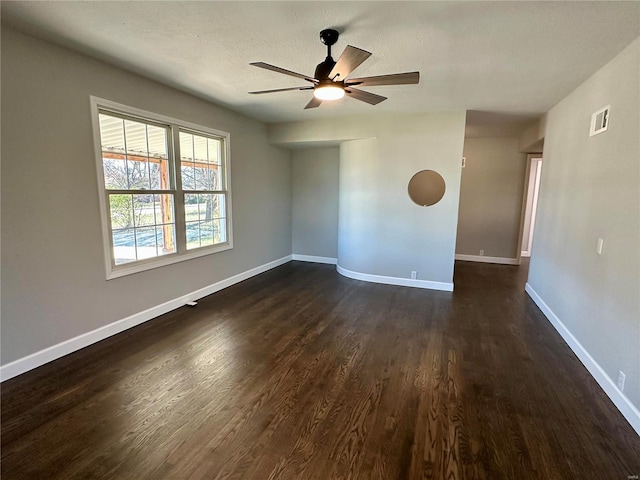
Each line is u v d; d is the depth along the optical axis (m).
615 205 2.39
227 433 1.92
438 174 4.55
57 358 2.70
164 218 3.72
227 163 4.57
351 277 5.33
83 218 2.83
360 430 1.96
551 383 2.46
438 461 1.74
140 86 3.23
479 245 6.76
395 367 2.67
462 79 3.14
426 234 4.73
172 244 3.85
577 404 2.22
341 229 5.50
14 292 2.41
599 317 2.53
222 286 4.67
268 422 2.02
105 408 2.12
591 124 2.90
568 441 1.89
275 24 2.19
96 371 2.54
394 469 1.68
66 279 2.74
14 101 2.33
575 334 2.97
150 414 2.07
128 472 1.65
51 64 2.52
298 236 6.54
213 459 1.74
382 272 5.04
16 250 2.40
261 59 2.78
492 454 1.79
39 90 2.46
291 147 5.90
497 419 2.06
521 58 2.64
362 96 2.73
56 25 2.24
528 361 2.79
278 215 6.02
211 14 2.07
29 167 2.44
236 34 2.34
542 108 4.18
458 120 4.38
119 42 2.49
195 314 3.73
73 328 2.82
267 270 5.78
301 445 1.83
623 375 2.14
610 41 2.29
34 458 1.72
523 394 2.33
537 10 1.95
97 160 2.90
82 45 2.55
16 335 2.44
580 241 3.00
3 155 2.30
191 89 3.64
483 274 5.73
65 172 2.67
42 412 2.07
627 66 2.34
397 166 4.73
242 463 1.71
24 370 2.49
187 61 2.85
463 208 6.75
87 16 2.11
